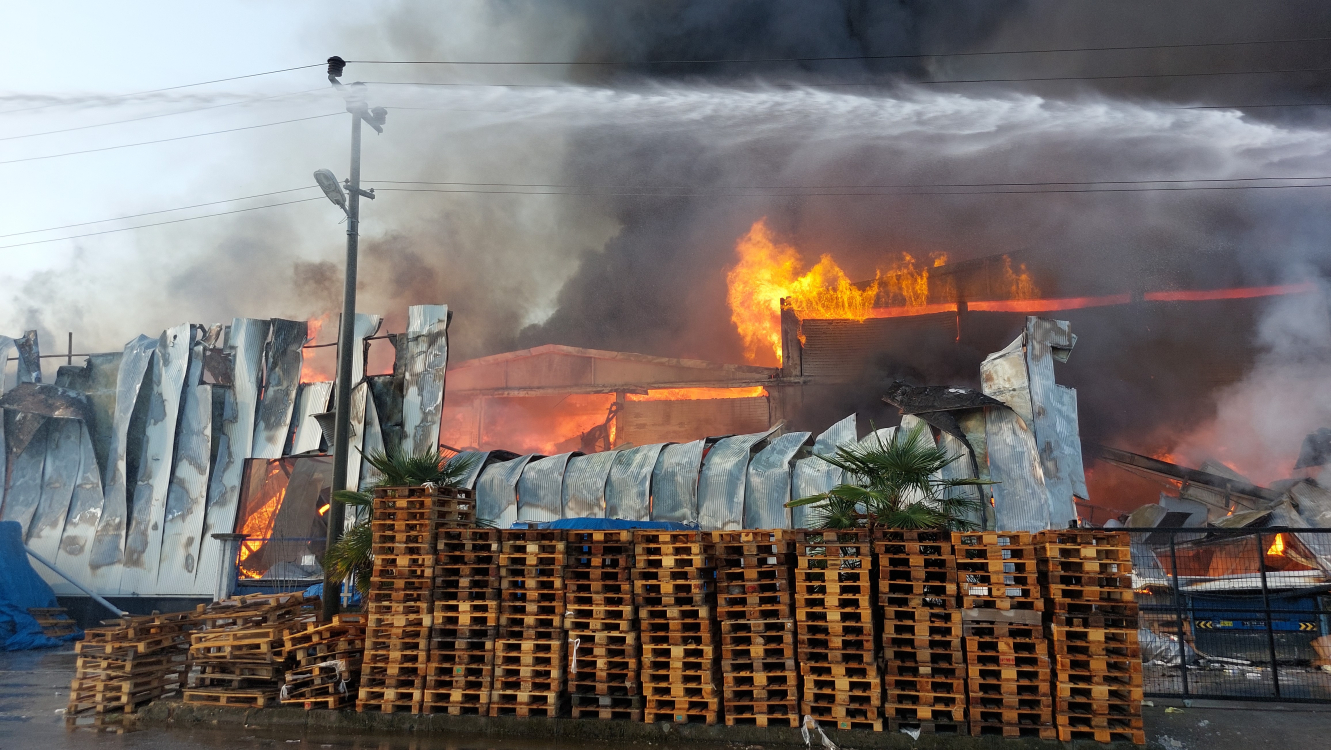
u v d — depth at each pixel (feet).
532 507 50.37
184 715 27.99
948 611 23.70
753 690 24.62
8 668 41.45
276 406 59.57
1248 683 31.94
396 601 27.30
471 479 51.98
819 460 46.34
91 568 58.85
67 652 48.21
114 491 60.34
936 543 24.07
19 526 54.60
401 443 54.85
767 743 23.84
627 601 25.59
